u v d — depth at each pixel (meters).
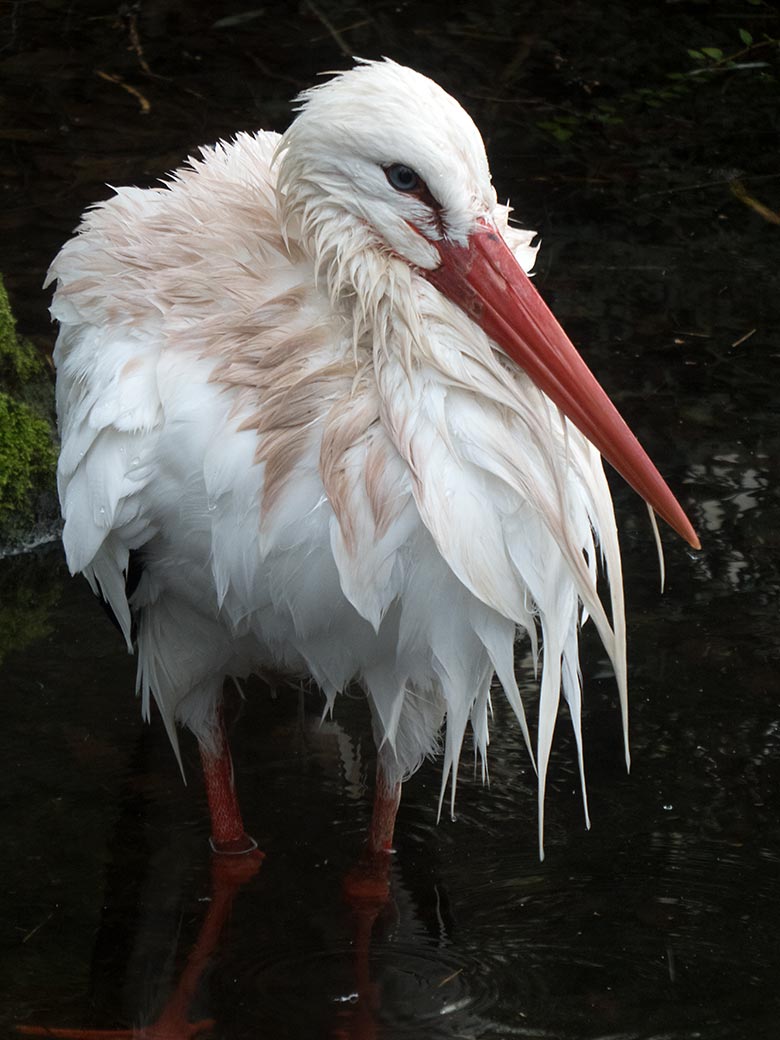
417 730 4.02
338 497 3.34
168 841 4.18
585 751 4.44
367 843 4.16
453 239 3.42
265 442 3.40
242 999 3.66
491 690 4.73
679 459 5.57
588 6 9.29
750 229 7.12
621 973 3.70
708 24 9.12
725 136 7.95
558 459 3.43
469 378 3.37
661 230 7.10
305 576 3.52
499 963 3.75
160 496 3.60
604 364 6.08
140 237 3.83
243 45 8.65
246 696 4.82
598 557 5.11
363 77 3.43
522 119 8.06
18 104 7.92
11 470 5.41
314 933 3.88
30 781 4.32
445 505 3.31
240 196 3.86
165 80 8.22
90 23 8.82
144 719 4.57
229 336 3.50
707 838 4.12
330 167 3.45
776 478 5.48
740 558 5.15
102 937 3.84
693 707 4.55
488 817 4.27
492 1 9.34
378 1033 3.54
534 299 3.43
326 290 3.57
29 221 6.87
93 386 3.67
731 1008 3.59
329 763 4.52
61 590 5.20
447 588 3.47
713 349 6.21
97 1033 3.55
